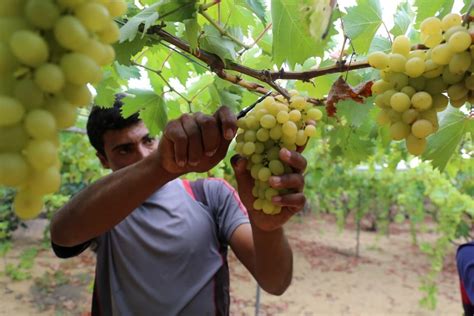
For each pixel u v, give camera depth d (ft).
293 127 2.64
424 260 24.67
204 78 5.10
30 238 23.61
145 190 2.98
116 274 4.99
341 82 2.85
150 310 4.74
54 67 1.43
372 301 18.13
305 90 4.16
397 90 2.34
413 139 2.33
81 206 3.26
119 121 5.02
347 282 20.42
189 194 5.53
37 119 1.40
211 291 4.99
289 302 17.42
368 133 5.01
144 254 4.90
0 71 1.44
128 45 3.13
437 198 15.56
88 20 1.53
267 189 2.76
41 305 15.25
